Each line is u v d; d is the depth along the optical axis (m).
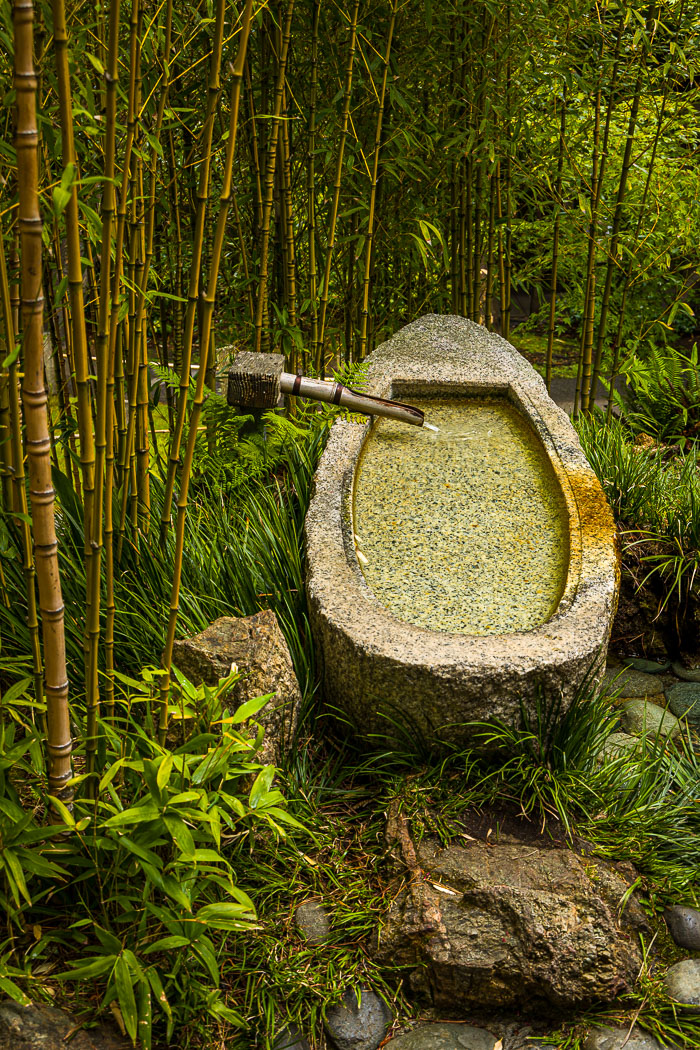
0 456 2.17
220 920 1.57
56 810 1.72
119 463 2.41
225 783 1.85
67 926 1.75
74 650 2.21
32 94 1.28
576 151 3.70
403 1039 1.76
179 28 2.35
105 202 1.59
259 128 3.10
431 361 3.41
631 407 4.10
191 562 2.51
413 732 2.12
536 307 6.04
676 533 2.95
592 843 2.01
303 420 3.21
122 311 1.90
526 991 1.80
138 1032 1.60
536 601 2.36
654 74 3.34
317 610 2.22
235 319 3.65
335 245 3.62
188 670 2.02
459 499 2.78
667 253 3.78
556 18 3.21
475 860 1.93
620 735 2.49
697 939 1.93
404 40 3.13
